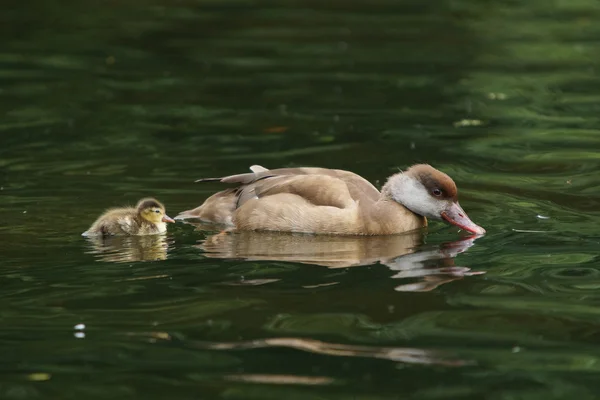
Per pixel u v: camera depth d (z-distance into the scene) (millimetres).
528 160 17078
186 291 11055
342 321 10148
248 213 14031
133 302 10711
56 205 14500
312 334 9820
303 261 12273
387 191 14180
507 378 8867
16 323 10102
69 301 10727
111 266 11945
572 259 12211
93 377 8906
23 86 21797
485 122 19453
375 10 29781
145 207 13406
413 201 13945
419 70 23344
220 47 25531
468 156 17328
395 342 9625
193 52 25031
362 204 13930
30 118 19469
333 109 20344
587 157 17172
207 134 18625
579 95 21312
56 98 20922
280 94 21453
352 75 22953
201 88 21891
